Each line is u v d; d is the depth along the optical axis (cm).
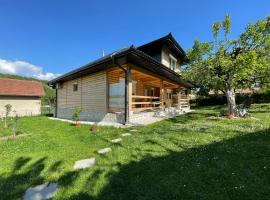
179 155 435
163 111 1293
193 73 1135
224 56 1104
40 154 489
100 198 279
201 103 2931
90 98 1185
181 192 283
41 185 330
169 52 1714
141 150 488
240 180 306
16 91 2441
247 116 1082
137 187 303
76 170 383
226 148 459
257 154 404
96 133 739
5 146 580
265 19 1054
